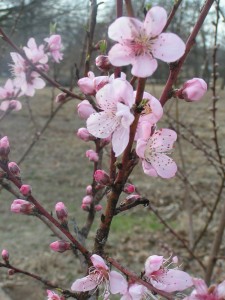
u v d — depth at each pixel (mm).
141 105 127
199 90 136
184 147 1229
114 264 144
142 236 758
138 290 135
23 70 231
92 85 161
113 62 127
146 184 1007
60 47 246
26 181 992
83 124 1527
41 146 1237
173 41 127
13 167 158
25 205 155
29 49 232
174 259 164
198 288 131
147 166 147
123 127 135
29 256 683
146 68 124
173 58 126
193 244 399
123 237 757
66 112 1684
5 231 766
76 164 1127
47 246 717
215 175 1004
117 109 129
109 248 714
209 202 832
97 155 203
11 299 515
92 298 173
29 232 768
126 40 127
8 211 845
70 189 970
